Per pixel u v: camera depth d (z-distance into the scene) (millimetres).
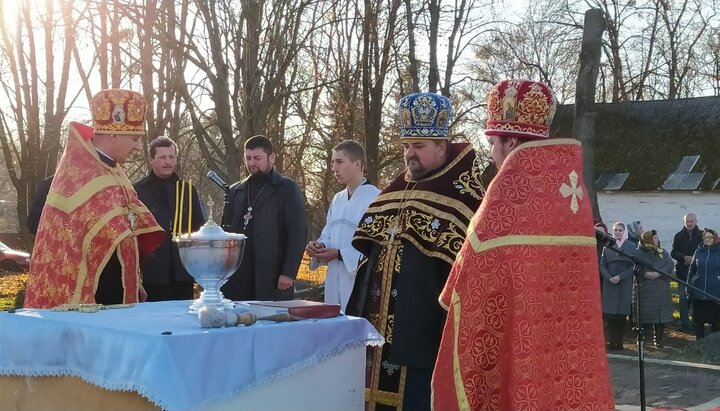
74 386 2891
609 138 28656
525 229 2836
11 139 20266
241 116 13250
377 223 3992
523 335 2777
